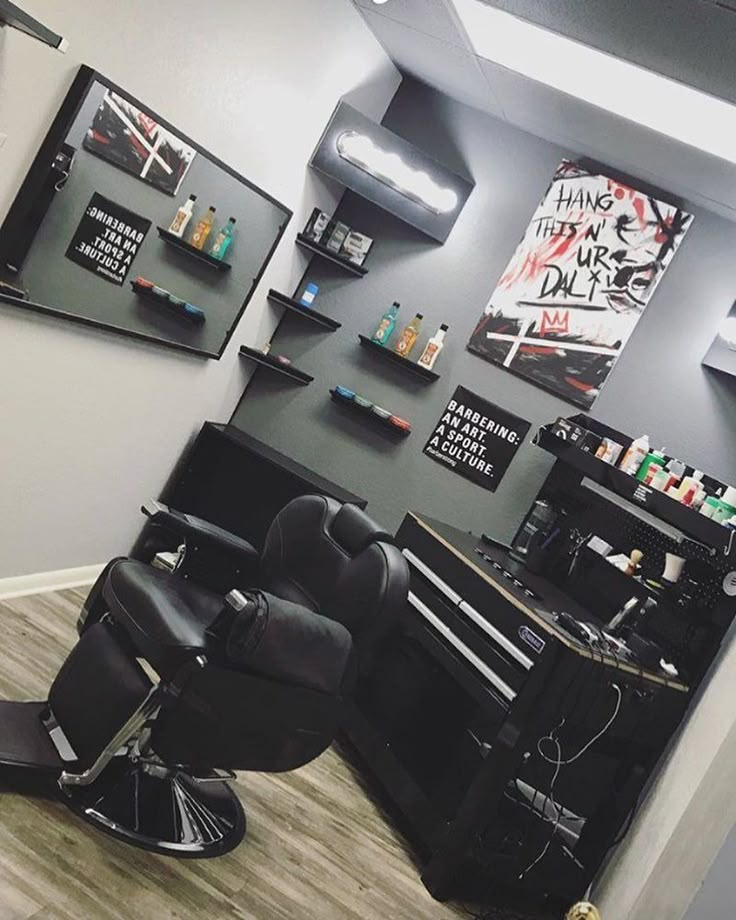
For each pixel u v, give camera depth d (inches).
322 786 128.3
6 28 87.0
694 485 138.3
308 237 169.2
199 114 124.7
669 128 132.0
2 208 97.8
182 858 96.7
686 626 131.0
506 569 141.3
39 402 119.1
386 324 172.6
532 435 165.5
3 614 127.3
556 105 146.8
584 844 127.6
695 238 158.2
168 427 155.9
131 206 117.1
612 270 162.1
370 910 105.9
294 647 95.0
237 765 98.3
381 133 161.8
